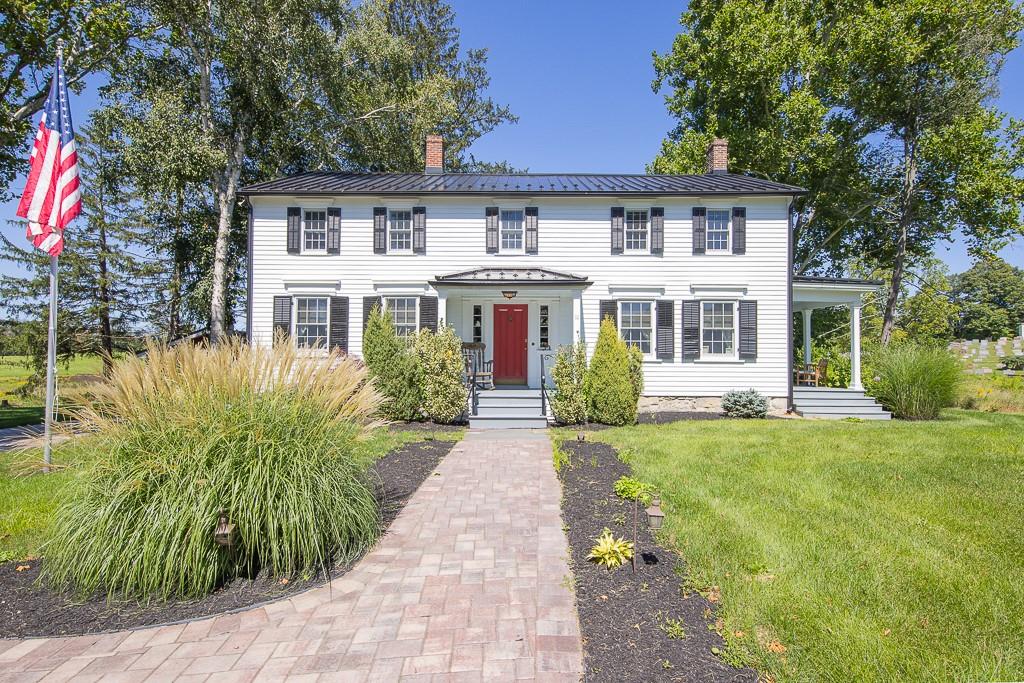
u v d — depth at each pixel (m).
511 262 14.59
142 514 3.77
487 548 4.53
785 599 3.49
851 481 6.40
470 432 10.80
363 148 22.25
